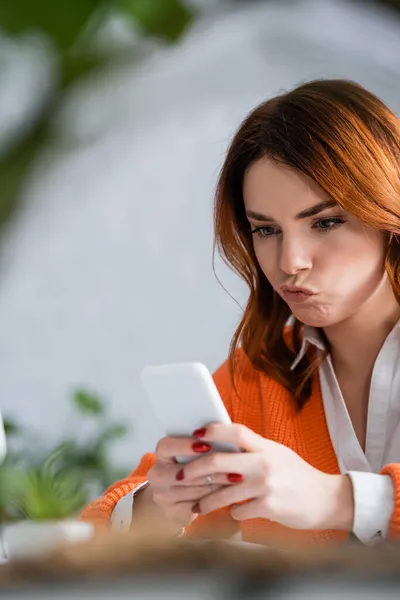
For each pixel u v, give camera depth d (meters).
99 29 0.80
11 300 3.93
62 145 0.81
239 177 1.67
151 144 3.90
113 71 0.82
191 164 3.95
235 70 3.91
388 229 1.53
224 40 3.85
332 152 1.51
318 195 1.51
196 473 1.31
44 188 0.83
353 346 1.71
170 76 3.84
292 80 3.94
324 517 1.30
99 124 0.85
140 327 3.97
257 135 1.57
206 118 3.93
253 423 1.84
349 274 1.55
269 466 1.29
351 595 0.67
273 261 1.59
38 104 0.80
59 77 0.80
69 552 0.73
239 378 1.89
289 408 1.80
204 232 3.97
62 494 1.63
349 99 1.58
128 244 3.97
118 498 1.59
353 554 0.72
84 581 0.68
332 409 1.76
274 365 1.82
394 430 1.68
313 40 3.90
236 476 1.30
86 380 3.96
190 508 1.37
